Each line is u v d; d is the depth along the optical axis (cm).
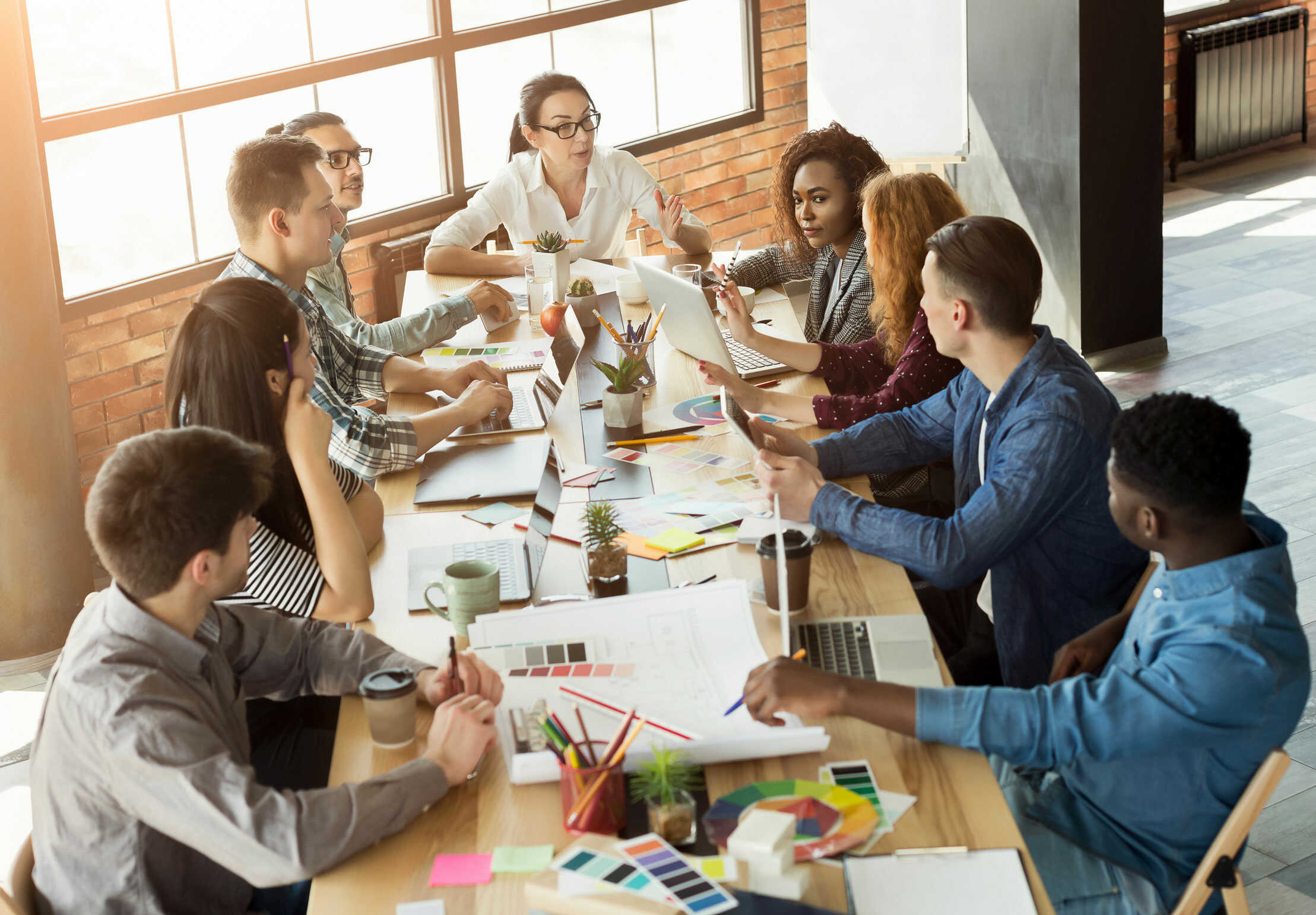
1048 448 194
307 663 180
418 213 488
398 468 251
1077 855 166
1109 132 480
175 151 418
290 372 201
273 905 173
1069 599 209
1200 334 530
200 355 196
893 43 541
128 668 145
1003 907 133
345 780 159
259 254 267
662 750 150
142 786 142
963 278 200
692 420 266
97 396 405
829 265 325
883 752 160
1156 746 149
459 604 188
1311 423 443
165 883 149
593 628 182
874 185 267
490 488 239
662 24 550
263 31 433
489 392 269
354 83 463
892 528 199
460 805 155
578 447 257
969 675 233
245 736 170
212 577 151
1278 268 598
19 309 324
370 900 139
